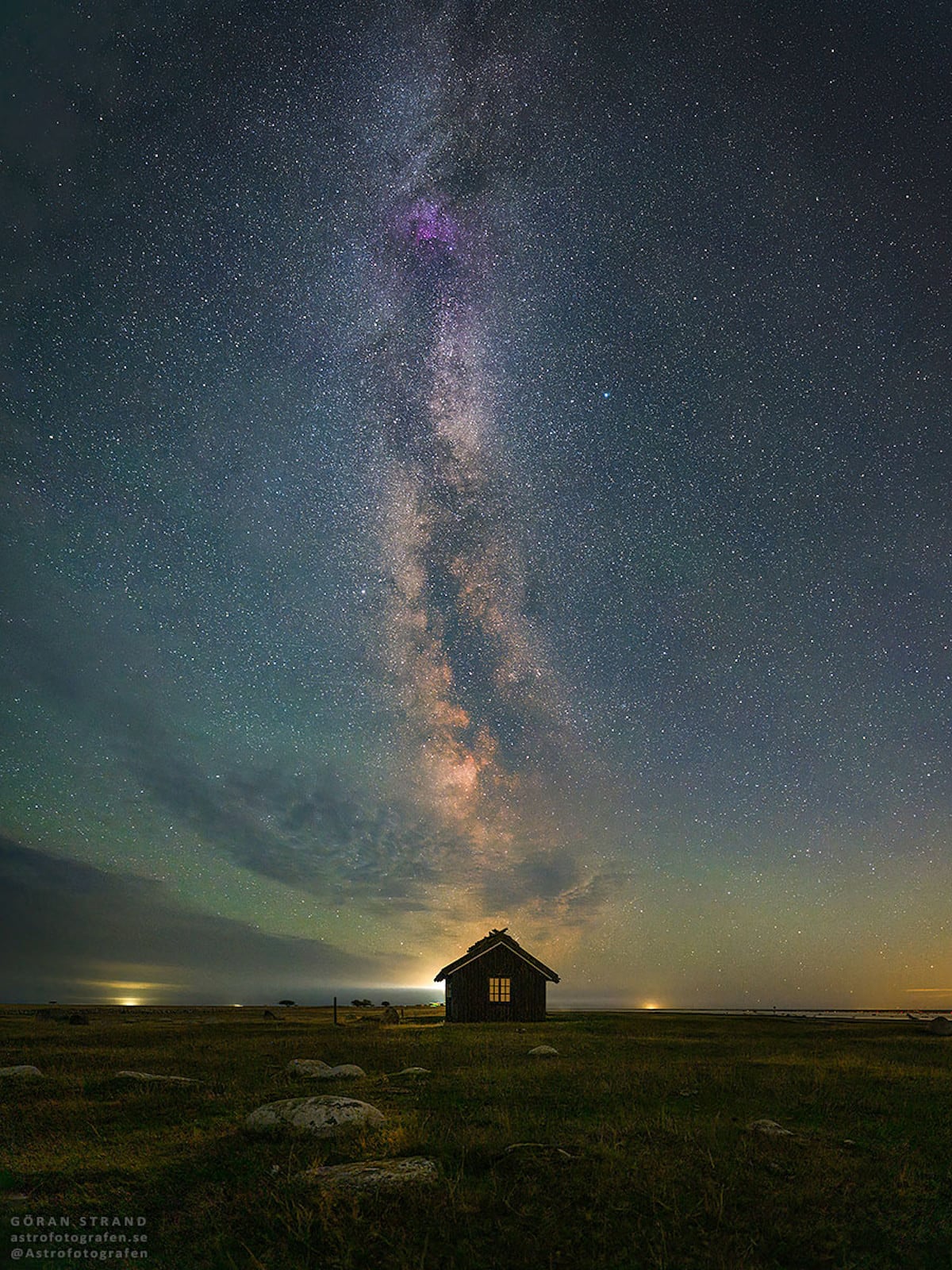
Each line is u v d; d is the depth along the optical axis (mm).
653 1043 32531
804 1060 25922
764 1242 8984
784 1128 13977
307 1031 39906
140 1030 40406
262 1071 22266
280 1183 10578
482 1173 11164
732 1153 12133
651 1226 9336
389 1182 10391
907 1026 46438
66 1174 11305
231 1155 12141
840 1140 13438
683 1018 56656
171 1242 9070
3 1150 12672
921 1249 8977
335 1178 10539
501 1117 14336
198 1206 10031
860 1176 11250
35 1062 25312
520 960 50562
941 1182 11117
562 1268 8422
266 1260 8531
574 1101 16781
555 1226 9273
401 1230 9117
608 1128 13312
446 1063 24469
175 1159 12008
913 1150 12836
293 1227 9203
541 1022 49500
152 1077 19781
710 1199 9945
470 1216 9414
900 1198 10383
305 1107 13680
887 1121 15188
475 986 50000
